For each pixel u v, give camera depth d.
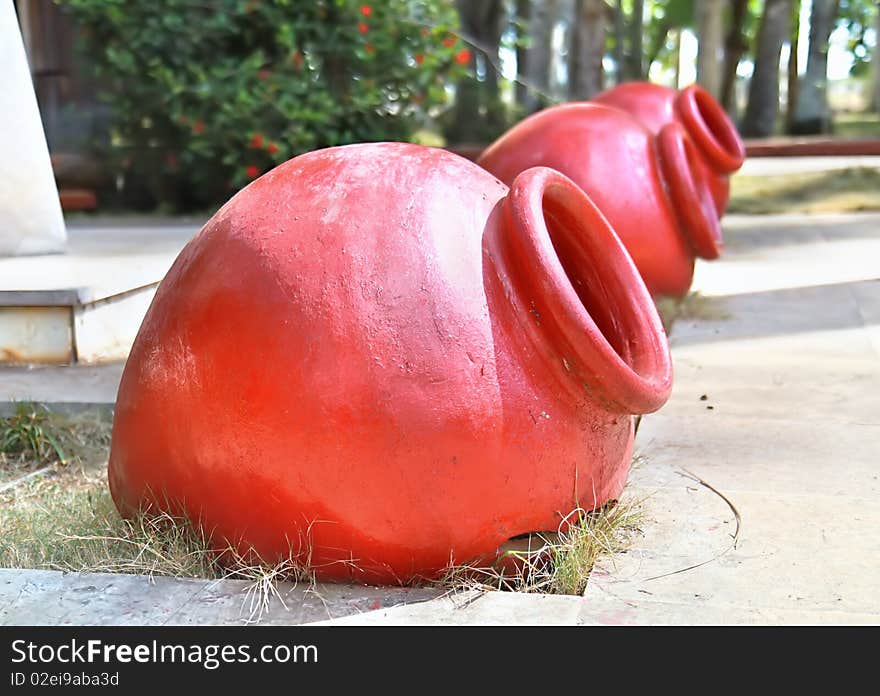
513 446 2.98
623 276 3.44
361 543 2.98
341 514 2.96
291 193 3.18
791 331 6.75
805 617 2.86
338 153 3.30
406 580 3.04
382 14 10.74
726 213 12.66
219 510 3.10
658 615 2.85
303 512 2.98
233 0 10.36
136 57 10.67
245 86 10.43
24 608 2.90
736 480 4.02
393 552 2.99
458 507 2.96
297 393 2.92
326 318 2.93
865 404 5.10
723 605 2.93
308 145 10.62
